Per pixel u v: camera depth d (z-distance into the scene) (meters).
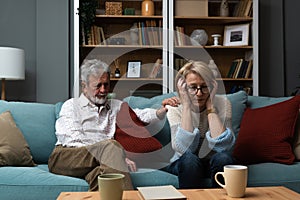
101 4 4.00
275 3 4.24
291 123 2.51
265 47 4.22
